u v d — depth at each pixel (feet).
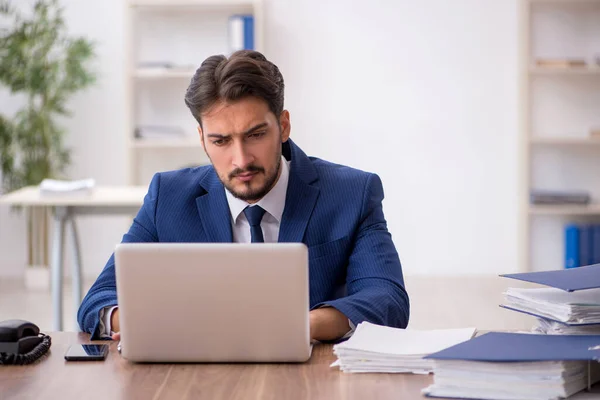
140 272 5.79
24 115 21.63
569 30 22.45
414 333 6.23
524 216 22.06
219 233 7.41
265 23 22.67
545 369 5.06
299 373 5.69
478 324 16.84
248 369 5.80
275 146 6.84
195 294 5.80
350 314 6.61
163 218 7.57
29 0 22.56
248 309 5.82
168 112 22.85
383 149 22.86
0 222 23.15
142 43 22.66
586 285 5.91
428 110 22.76
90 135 22.90
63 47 22.36
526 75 21.81
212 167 7.75
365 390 5.30
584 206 21.80
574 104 22.66
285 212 7.42
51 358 6.18
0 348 6.03
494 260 23.03
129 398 5.19
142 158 22.99
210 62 6.71
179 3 21.75
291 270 5.75
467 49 22.62
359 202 7.51
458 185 22.90
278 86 6.82
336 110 22.82
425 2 22.57
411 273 23.07
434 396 5.17
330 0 22.61
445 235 22.99
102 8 22.74
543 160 22.84
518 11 22.49
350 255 7.49
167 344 5.90
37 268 21.66
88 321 6.90
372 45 22.67
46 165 21.48
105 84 22.85
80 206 15.76
